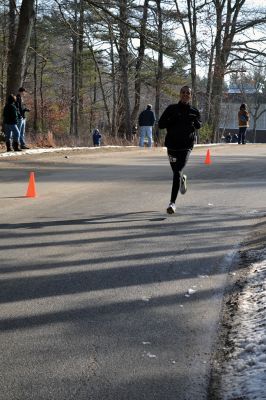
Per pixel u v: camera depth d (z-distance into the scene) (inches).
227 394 134.3
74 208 375.6
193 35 1359.5
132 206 385.1
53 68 1902.1
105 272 233.8
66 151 822.5
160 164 682.8
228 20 1449.3
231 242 285.6
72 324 179.3
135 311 191.2
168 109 356.2
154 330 175.2
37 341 166.2
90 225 322.3
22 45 819.4
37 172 575.2
